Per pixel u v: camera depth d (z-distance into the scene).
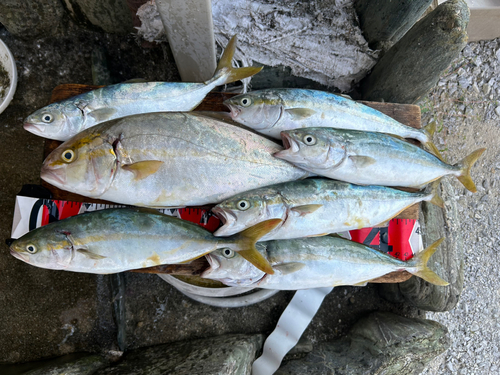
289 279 0.53
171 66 0.76
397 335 0.67
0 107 0.69
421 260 0.56
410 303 0.73
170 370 0.57
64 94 0.56
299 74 0.75
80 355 0.67
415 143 0.60
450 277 0.69
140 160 0.46
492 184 0.96
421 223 0.68
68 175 0.46
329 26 0.68
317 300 0.71
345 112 0.55
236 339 0.67
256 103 0.52
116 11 0.66
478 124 0.94
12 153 0.72
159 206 0.49
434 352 0.67
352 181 0.53
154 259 0.48
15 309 0.70
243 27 0.68
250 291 0.72
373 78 0.72
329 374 0.64
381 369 0.64
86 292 0.72
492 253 0.96
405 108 0.62
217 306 0.70
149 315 0.73
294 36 0.69
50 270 0.71
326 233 0.52
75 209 0.55
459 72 0.93
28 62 0.72
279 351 0.68
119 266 0.47
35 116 0.50
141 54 0.74
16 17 0.66
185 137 0.47
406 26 0.65
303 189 0.51
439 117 0.92
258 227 0.47
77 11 0.67
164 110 0.54
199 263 0.54
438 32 0.55
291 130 0.50
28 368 0.64
